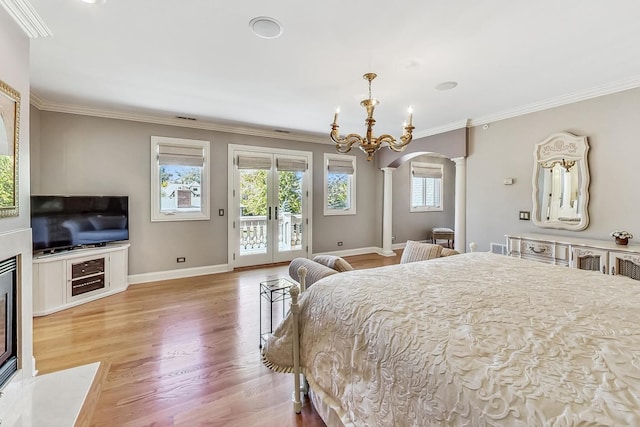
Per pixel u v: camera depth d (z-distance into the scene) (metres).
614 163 3.04
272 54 2.38
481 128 4.27
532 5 1.76
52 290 3.12
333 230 6.07
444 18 1.89
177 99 3.48
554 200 3.51
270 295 2.96
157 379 2.03
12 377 1.78
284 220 5.50
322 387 1.54
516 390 0.81
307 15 1.87
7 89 1.69
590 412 0.71
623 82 2.91
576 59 2.46
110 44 2.23
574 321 1.21
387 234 6.28
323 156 5.88
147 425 1.62
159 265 4.38
